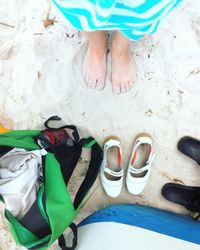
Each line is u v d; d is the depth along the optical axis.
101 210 1.34
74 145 1.39
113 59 1.36
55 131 1.37
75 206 1.31
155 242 1.21
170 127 1.44
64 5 0.78
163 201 1.45
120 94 1.44
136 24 0.82
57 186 1.21
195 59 1.42
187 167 1.44
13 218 1.16
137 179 1.39
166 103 1.43
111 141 1.41
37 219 1.18
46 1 1.43
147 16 0.79
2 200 1.19
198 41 1.42
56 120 1.45
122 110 1.44
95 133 1.45
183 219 1.34
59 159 1.34
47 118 1.46
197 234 1.25
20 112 1.46
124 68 1.38
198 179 1.44
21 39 1.45
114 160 1.45
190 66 1.42
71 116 1.45
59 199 1.19
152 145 1.44
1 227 1.44
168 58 1.42
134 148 1.42
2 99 1.46
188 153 1.41
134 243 1.20
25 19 1.45
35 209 1.18
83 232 1.28
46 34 1.44
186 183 1.44
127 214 1.30
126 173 1.45
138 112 1.44
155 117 1.44
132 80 1.42
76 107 1.45
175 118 1.43
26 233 1.17
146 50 1.43
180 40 1.42
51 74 1.45
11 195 1.18
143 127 1.44
